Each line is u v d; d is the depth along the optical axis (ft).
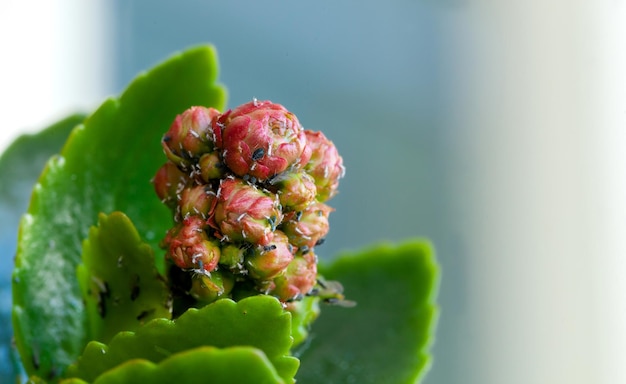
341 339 0.76
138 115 0.70
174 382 0.57
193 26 1.31
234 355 0.56
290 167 0.61
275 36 1.31
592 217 1.21
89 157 0.69
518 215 1.31
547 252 1.27
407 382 0.75
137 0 1.29
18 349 0.67
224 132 0.60
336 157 0.63
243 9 1.31
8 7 1.17
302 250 0.63
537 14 1.29
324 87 1.31
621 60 1.17
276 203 0.60
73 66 1.24
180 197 0.62
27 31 1.19
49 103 1.21
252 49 1.30
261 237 0.60
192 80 0.70
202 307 0.62
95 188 0.70
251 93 1.29
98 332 0.66
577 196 1.24
